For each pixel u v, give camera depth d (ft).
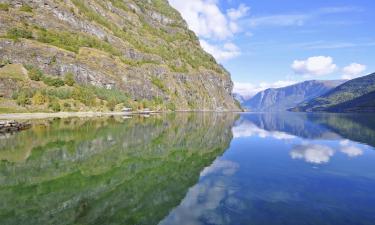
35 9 638.12
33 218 62.13
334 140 191.62
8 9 577.84
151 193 78.64
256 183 87.45
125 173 99.86
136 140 178.40
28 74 477.77
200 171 103.04
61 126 257.14
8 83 435.12
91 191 80.12
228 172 101.91
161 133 218.38
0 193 78.43
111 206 68.90
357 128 288.10
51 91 466.29
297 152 144.36
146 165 112.68
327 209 66.54
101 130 229.66
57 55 542.98
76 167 107.76
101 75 599.57
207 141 183.42
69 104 468.75
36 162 115.24
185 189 81.82
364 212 64.80
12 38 511.40
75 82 538.47
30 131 216.13
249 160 123.13
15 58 490.08
